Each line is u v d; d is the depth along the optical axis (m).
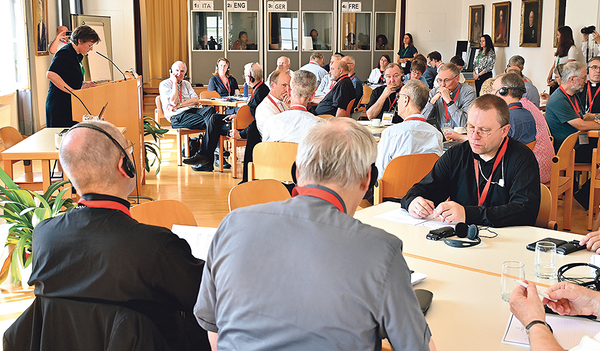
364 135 1.26
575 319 1.44
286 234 1.12
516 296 1.37
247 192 2.57
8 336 1.46
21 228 3.27
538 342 1.22
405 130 3.47
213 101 7.57
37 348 1.43
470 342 1.32
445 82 5.21
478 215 2.28
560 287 1.45
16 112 8.41
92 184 1.48
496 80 4.12
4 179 3.24
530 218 2.33
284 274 1.09
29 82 8.46
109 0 11.41
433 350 1.22
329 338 1.04
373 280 1.05
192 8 12.34
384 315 1.04
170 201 2.25
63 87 5.10
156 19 13.41
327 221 1.13
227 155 7.34
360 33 13.00
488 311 1.49
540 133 4.11
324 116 6.03
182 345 1.54
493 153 2.53
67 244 1.41
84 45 5.31
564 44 9.02
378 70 11.16
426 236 2.11
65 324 1.40
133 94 5.07
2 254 3.25
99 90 4.80
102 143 1.48
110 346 1.33
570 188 4.41
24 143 3.93
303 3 12.66
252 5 12.50
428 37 13.20
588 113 5.22
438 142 3.53
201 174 6.51
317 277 1.06
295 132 4.33
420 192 2.56
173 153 7.79
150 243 1.41
